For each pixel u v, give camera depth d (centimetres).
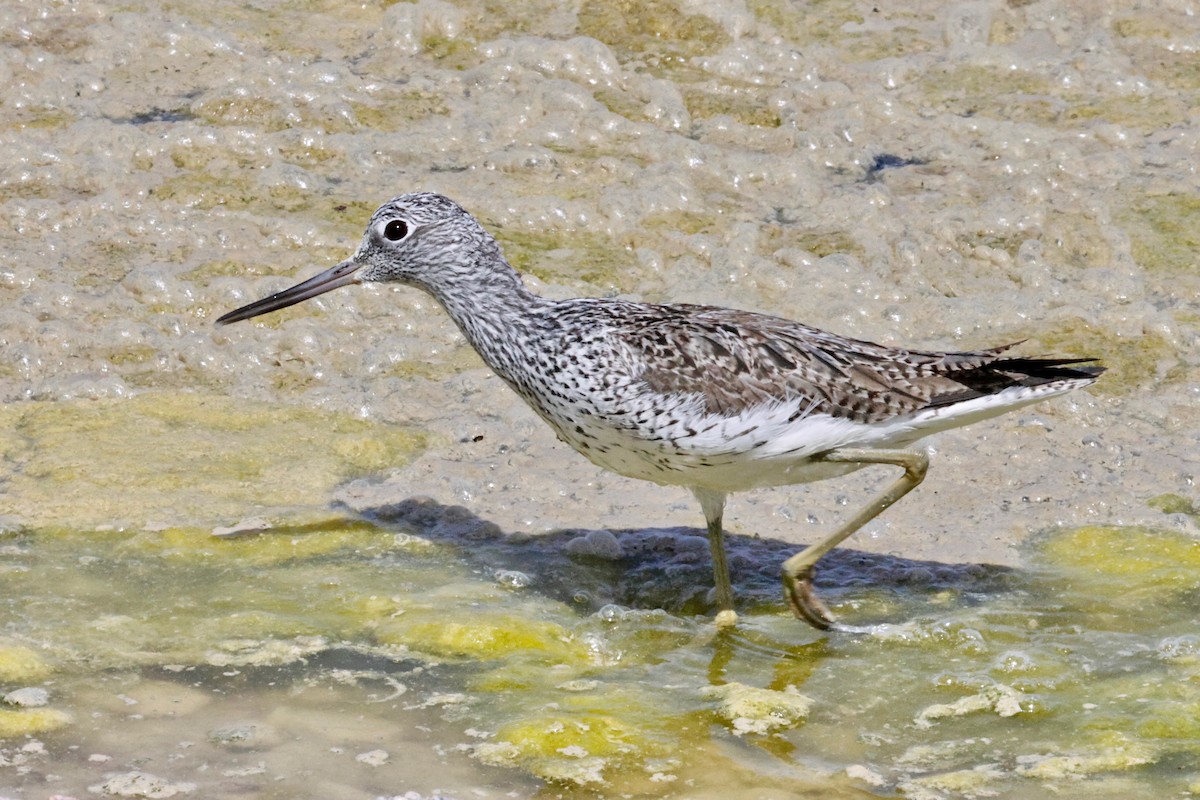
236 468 1323
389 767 960
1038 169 1752
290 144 1772
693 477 1093
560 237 1666
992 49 1942
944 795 933
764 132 1825
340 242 1628
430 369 1480
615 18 1988
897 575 1193
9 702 1011
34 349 1459
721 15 1980
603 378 1059
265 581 1181
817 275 1586
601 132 1819
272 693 1041
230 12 1977
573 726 1004
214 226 1642
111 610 1131
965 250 1633
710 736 1001
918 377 1085
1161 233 1653
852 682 1065
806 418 1065
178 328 1502
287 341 1487
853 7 2034
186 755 966
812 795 934
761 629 1137
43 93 1816
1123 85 1877
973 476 1312
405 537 1248
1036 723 1009
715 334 1070
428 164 1764
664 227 1675
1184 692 1034
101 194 1680
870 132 1830
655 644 1120
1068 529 1245
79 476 1292
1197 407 1395
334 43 1945
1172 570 1185
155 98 1834
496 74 1891
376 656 1090
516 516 1277
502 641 1111
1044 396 1090
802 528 1260
